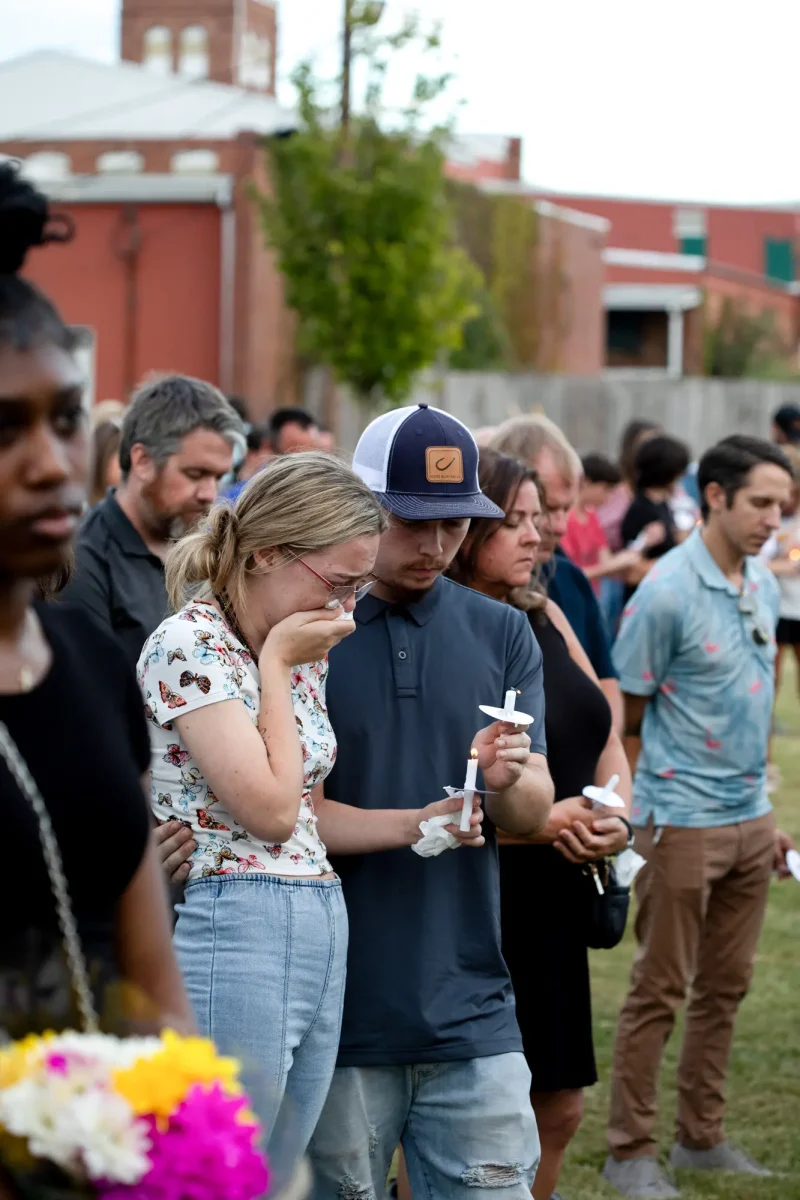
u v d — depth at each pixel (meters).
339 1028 2.89
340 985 2.87
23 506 1.54
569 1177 4.65
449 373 21.56
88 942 1.73
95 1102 1.50
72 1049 1.55
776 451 4.66
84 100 34.97
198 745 2.73
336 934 2.85
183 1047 1.61
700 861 4.61
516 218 31.31
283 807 2.69
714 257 54.53
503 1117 3.06
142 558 3.95
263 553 2.83
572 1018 3.76
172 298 24.45
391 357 19.77
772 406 20.98
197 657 2.76
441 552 3.16
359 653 3.15
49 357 1.55
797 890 7.73
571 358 34.06
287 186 20.06
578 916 3.77
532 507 3.68
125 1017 1.68
